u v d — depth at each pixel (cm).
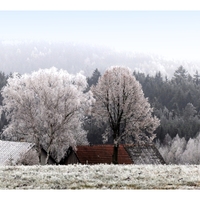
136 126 5209
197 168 2705
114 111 5375
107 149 5609
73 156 5475
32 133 4762
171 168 2688
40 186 2131
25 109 4747
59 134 4794
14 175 2355
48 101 4722
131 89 5228
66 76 4950
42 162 5331
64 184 2173
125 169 2619
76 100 4744
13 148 4944
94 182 2223
